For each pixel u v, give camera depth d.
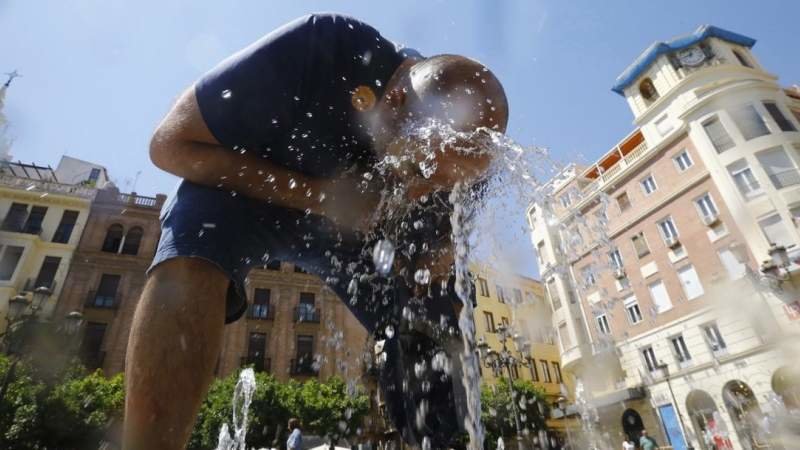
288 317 20.47
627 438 17.84
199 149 0.84
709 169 17.78
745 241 16.45
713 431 15.94
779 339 14.68
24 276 18.72
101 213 21.28
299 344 20.02
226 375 18.61
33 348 10.61
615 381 19.09
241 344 19.47
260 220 0.91
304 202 0.97
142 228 21.56
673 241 18.48
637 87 21.58
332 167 1.01
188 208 0.81
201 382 0.66
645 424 17.61
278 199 0.93
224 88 0.83
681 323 17.59
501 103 1.05
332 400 15.42
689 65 19.70
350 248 1.16
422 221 1.16
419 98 0.98
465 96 0.98
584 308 19.97
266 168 0.90
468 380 1.10
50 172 22.89
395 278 1.15
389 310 1.27
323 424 14.71
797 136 16.97
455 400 1.08
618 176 21.00
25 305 8.46
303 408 14.92
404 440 1.16
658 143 19.59
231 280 0.79
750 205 16.52
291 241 1.03
